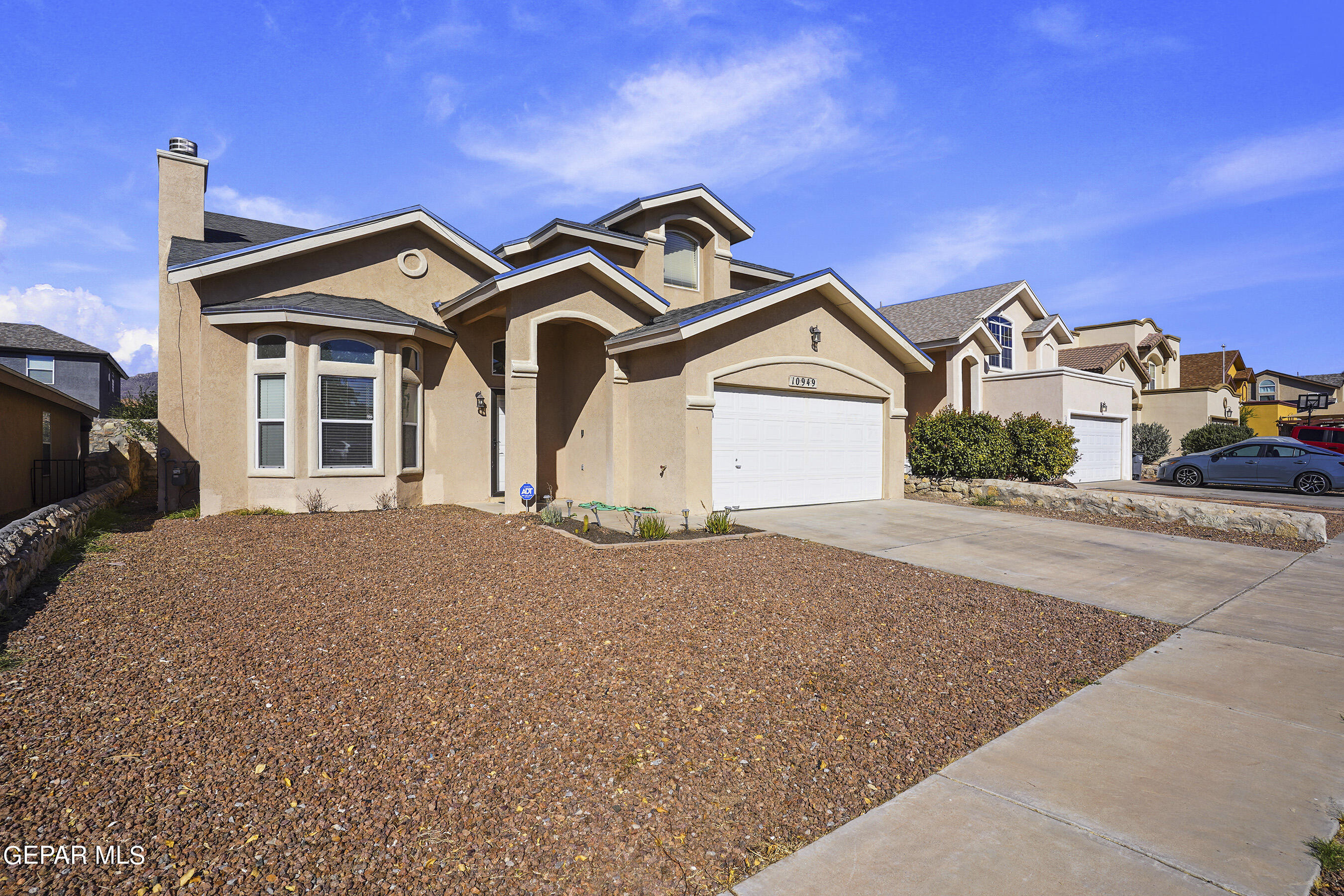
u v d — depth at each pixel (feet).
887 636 18.60
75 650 15.55
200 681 14.28
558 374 46.34
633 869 9.24
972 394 69.97
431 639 17.20
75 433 51.42
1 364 33.35
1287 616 21.84
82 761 11.05
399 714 13.23
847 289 43.14
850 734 13.15
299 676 14.75
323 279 39.50
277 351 36.29
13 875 8.40
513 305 37.42
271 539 28.86
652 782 11.28
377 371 38.09
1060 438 53.88
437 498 41.81
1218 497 55.72
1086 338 105.29
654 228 50.44
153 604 19.29
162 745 11.70
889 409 48.34
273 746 11.88
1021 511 43.62
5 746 11.30
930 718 14.02
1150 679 16.52
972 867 9.36
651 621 18.75
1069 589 24.71
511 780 11.16
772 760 12.12
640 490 40.37
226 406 36.01
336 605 19.71
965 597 22.86
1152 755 12.67
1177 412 92.48
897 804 10.93
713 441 38.73
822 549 29.66
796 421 43.06
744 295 41.39
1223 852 9.77
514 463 37.55
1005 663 17.24
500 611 19.44
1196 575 27.30
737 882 9.04
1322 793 11.41
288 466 36.06
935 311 77.15
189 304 37.70
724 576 23.84
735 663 16.19
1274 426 119.96
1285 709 14.80
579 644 17.02
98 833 9.35
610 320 41.19
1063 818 10.58
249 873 8.78
